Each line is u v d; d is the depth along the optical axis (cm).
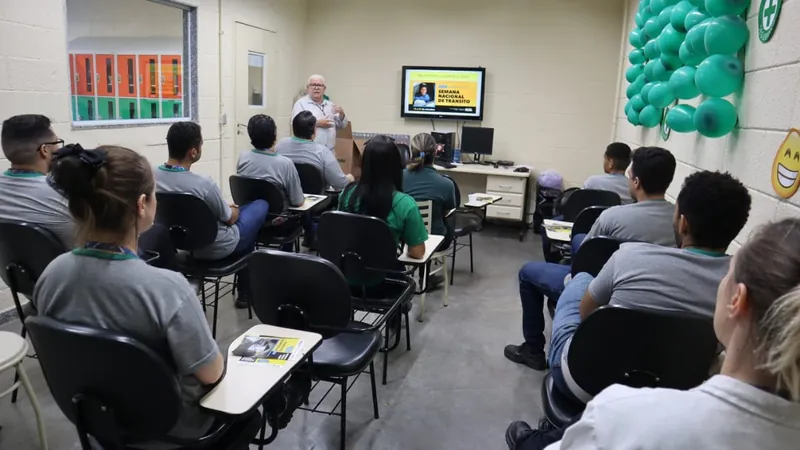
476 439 230
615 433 68
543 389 182
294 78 651
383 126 658
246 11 542
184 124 276
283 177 338
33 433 217
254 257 185
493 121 627
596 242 223
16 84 315
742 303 66
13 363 174
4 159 308
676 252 150
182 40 479
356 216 231
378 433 230
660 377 146
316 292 184
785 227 68
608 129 596
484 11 608
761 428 62
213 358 129
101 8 451
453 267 434
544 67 602
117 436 128
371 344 209
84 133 370
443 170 593
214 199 276
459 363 296
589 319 149
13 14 309
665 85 326
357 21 643
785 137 195
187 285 129
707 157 279
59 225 217
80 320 124
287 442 221
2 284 316
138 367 118
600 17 579
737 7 231
